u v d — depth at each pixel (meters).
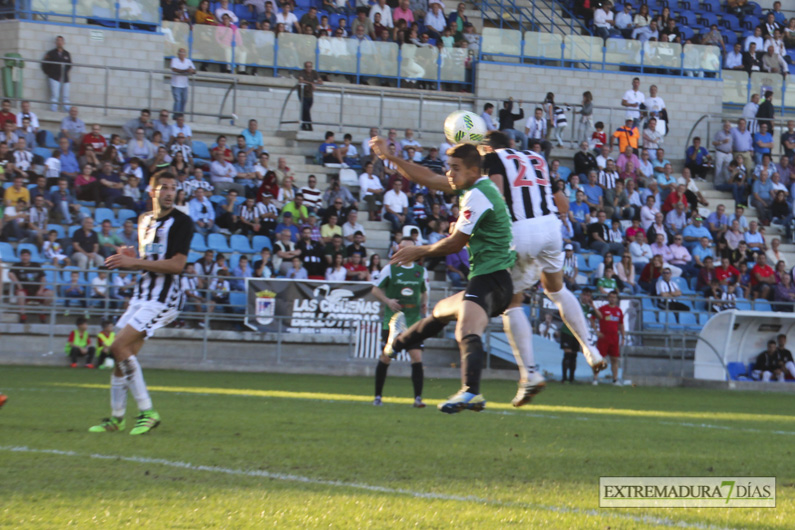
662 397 19.61
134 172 27.72
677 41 41.78
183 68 32.78
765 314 24.55
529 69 38.25
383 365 14.63
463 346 7.54
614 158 35.81
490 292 7.78
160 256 9.75
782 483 7.59
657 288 28.20
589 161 32.56
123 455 8.07
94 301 23.67
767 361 25.12
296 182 31.69
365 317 24.28
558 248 9.59
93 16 33.53
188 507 5.99
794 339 25.34
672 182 34.72
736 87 40.31
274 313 23.94
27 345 23.09
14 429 9.77
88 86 33.22
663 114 37.00
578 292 27.44
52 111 31.42
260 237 27.44
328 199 29.66
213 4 37.25
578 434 11.00
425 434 10.39
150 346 23.80
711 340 25.23
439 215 29.41
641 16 41.69
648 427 12.27
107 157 27.81
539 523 5.76
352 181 31.88
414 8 39.75
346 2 39.31
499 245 7.90
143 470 7.32
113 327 22.41
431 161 31.31
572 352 23.64
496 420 12.54
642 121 36.84
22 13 32.75
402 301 15.05
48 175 27.02
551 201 9.63
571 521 5.86
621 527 5.75
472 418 12.71
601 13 41.00
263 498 6.32
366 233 29.45
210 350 23.95
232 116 33.25
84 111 33.09
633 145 35.06
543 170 9.65
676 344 27.14
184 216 9.83
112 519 5.62
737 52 41.50
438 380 22.59
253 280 23.84
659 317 27.50
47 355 22.52
